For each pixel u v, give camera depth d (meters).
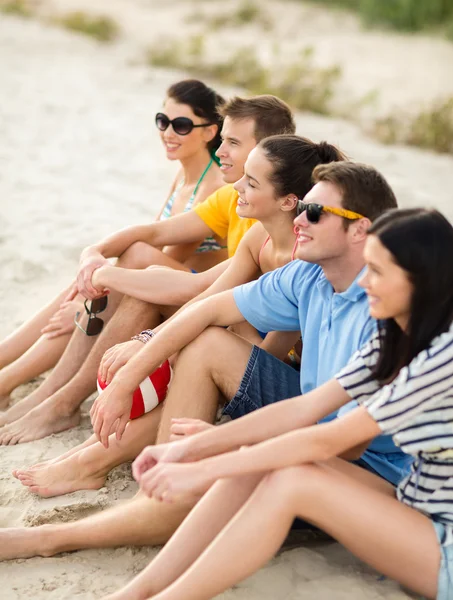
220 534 3.05
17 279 6.66
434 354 2.93
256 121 4.69
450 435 3.02
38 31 19.83
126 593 3.15
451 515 3.09
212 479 3.06
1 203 8.54
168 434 3.83
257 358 3.85
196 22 22.64
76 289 4.98
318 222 3.46
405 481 3.22
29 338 5.11
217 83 15.80
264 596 3.32
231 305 3.90
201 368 3.85
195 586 3.00
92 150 10.82
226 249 5.31
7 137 11.18
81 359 4.76
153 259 4.85
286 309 3.83
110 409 3.83
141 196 9.05
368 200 3.41
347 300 3.52
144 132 11.85
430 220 2.91
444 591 3.06
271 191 4.04
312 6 24.16
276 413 3.26
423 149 12.16
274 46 17.25
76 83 14.78
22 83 14.46
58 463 4.10
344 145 11.74
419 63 17.58
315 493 3.04
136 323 4.52
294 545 3.71
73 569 3.58
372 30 21.38
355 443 3.05
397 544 3.06
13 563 3.62
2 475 4.22
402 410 2.97
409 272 2.89
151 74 16.03
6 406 4.93
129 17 22.91
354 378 3.21
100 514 3.67
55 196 8.86
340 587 3.32
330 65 17.22
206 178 5.42
